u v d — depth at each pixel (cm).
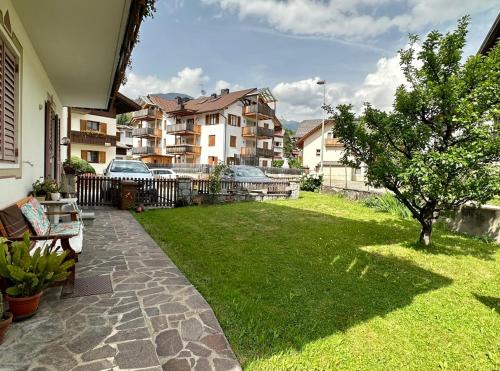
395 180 611
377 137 616
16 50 407
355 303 363
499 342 296
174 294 350
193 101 4462
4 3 356
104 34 462
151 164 3500
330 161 3575
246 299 353
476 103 511
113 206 1012
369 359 261
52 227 448
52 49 531
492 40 1143
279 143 4619
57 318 277
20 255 273
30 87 504
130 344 240
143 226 722
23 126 459
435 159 518
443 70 566
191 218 846
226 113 3603
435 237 704
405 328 314
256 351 259
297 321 314
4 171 364
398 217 948
